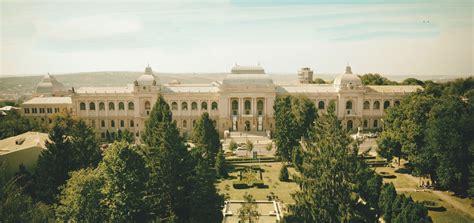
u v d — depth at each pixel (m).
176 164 71.38
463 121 94.06
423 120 109.31
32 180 74.50
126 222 63.53
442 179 95.06
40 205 59.78
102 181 64.69
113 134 194.62
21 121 149.62
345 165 58.19
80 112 194.00
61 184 75.88
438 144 95.31
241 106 188.50
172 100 192.12
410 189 101.94
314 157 60.72
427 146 100.25
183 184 72.69
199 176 74.19
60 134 78.50
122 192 64.75
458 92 167.38
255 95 187.12
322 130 63.12
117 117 194.00
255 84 187.00
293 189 105.50
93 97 192.88
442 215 83.44
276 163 135.50
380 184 78.50
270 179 115.25
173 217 66.12
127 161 66.12
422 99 115.56
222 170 116.75
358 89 192.38
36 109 197.50
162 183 70.88
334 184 58.75
